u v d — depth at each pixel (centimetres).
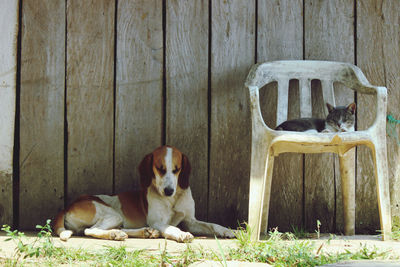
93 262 279
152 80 426
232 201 427
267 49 430
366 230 429
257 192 341
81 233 374
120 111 424
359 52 433
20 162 416
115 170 423
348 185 404
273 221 430
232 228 427
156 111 426
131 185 424
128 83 425
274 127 428
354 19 434
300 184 431
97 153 422
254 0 430
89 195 399
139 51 426
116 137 423
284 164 432
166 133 426
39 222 417
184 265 271
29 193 416
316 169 432
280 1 432
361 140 344
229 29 430
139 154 425
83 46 422
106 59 424
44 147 418
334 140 338
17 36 417
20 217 416
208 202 426
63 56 420
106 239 352
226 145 428
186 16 428
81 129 421
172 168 367
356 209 429
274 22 432
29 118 418
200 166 427
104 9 424
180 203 381
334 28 433
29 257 286
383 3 434
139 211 385
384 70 432
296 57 431
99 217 371
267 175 396
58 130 419
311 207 430
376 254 289
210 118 429
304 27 432
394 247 326
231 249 299
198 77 428
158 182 367
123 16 425
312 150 368
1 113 411
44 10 419
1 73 412
